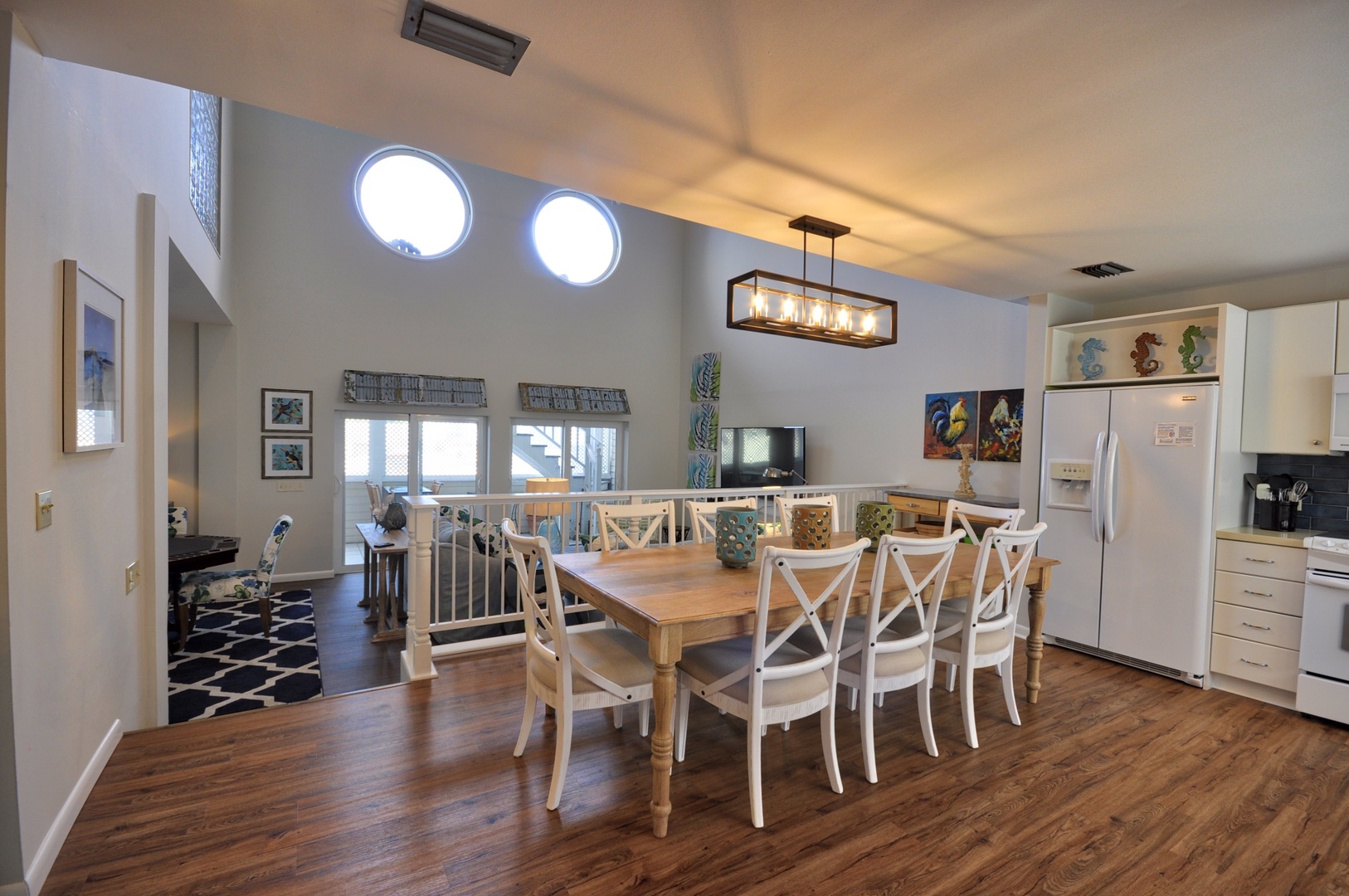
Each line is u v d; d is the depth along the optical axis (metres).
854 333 3.31
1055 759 2.57
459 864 1.86
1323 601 2.99
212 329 6.05
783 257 7.09
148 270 2.75
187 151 3.85
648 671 2.28
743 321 2.99
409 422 7.06
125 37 1.69
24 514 1.72
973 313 5.13
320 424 6.54
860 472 6.14
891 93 1.88
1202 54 1.64
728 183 2.61
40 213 1.81
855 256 3.50
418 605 3.24
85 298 2.07
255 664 3.96
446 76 1.86
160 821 2.03
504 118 2.11
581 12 1.54
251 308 6.22
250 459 6.22
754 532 2.71
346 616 5.09
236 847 1.91
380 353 6.87
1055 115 1.98
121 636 2.53
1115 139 2.12
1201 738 2.78
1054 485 4.02
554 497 3.92
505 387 7.59
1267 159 2.23
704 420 8.30
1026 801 2.26
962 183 2.51
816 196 2.69
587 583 2.46
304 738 2.60
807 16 1.53
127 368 2.56
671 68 1.79
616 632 2.63
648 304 8.62
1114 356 4.25
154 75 1.88
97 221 2.24
